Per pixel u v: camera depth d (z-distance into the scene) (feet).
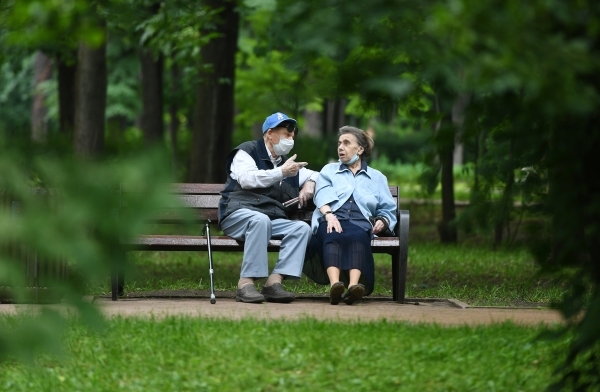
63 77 103.24
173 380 25.03
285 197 42.04
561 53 14.47
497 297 44.80
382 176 42.60
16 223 7.50
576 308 20.63
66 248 7.52
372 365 26.40
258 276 39.70
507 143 19.85
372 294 46.34
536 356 27.17
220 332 29.71
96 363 26.32
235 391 24.35
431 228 105.29
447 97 14.44
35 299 8.48
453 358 27.07
